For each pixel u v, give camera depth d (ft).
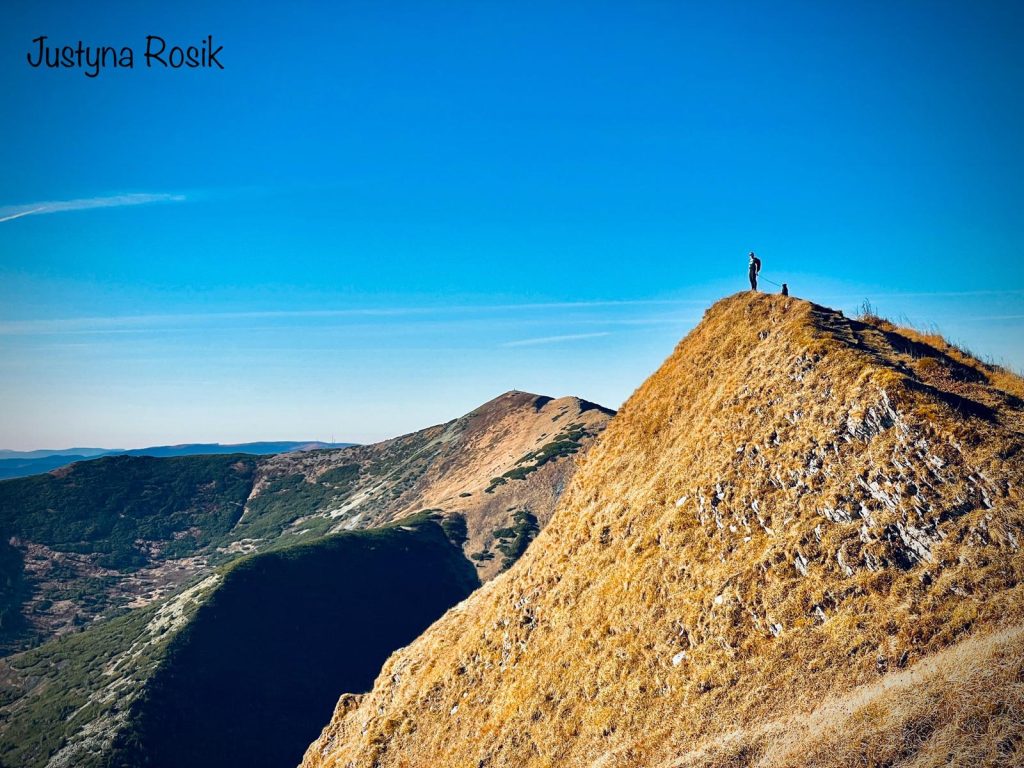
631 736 69.46
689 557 80.79
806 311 105.09
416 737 102.37
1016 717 43.47
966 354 93.71
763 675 62.80
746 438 87.40
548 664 89.20
